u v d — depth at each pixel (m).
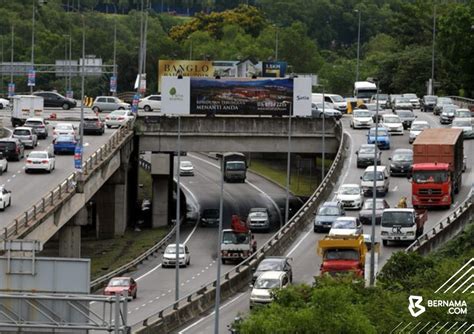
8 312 100.50
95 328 99.62
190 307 181.62
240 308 187.75
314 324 138.25
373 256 178.75
